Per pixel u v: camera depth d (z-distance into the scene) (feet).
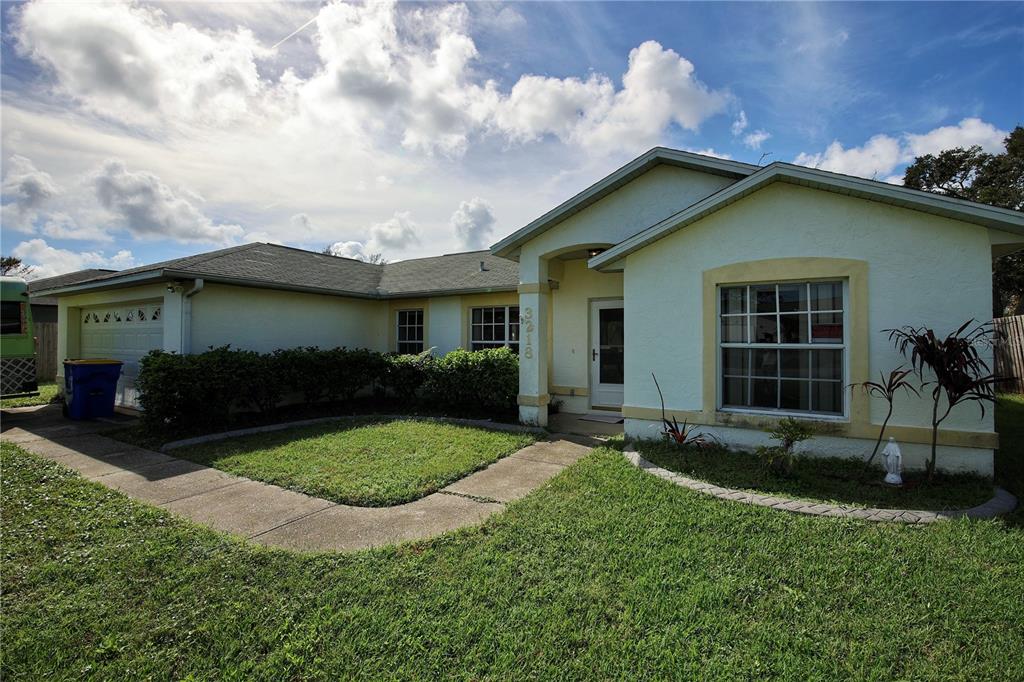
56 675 8.20
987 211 16.51
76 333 41.98
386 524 14.28
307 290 36.14
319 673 8.13
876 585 10.48
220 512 15.35
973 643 8.70
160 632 9.22
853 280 18.98
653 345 23.21
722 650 8.59
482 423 29.43
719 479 17.57
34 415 34.09
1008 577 10.76
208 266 32.60
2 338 35.09
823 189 19.43
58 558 12.13
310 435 25.99
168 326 31.50
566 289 35.37
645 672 8.10
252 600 10.25
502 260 45.50
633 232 26.84
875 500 15.43
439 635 9.03
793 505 14.87
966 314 17.44
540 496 16.22
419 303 42.22
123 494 16.94
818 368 20.07
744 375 21.65
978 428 17.28
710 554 11.94
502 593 10.39
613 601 10.07
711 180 25.18
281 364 31.37
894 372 17.42
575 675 8.06
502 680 7.97
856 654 8.41
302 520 14.65
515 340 37.27
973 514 14.11
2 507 15.61
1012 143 77.30
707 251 21.89
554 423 30.68
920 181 84.89
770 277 20.44
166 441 24.97
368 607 9.95
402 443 23.94
